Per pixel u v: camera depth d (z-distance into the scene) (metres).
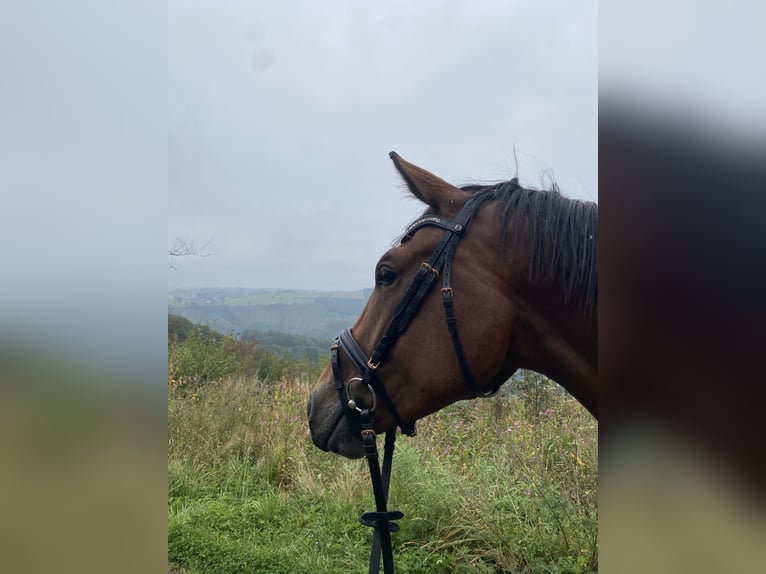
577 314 1.84
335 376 2.04
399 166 2.08
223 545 3.43
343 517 3.90
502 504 3.57
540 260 1.83
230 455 5.06
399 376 1.95
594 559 2.97
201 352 7.64
